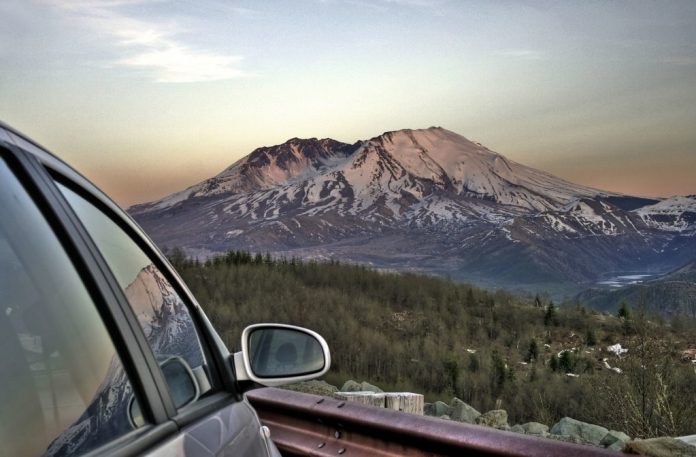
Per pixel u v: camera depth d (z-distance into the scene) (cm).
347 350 12456
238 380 231
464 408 1042
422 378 10831
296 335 247
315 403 524
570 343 15850
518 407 4441
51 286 135
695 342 3412
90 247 154
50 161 153
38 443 113
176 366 183
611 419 955
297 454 522
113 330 151
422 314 17650
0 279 119
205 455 165
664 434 898
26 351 120
